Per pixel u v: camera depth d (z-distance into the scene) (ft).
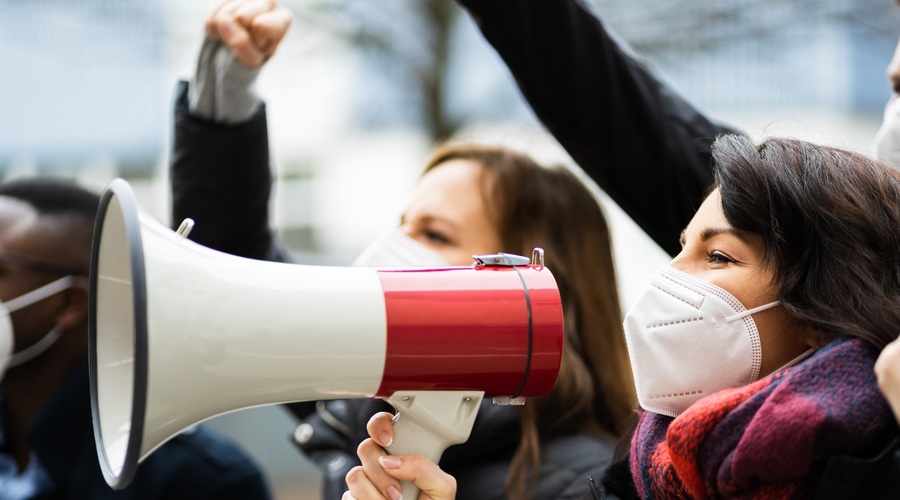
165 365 5.31
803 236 6.03
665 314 6.25
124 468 5.18
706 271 6.31
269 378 5.62
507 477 8.39
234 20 8.75
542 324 5.99
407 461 6.15
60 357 10.82
